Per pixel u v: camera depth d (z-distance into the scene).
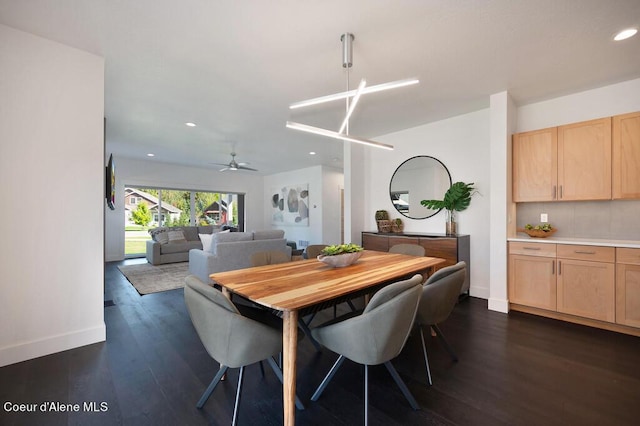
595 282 2.55
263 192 9.30
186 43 2.14
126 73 2.60
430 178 4.04
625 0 1.69
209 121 3.94
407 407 1.55
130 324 2.74
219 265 4.20
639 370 1.88
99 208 2.33
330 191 7.67
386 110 3.52
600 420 1.42
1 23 1.91
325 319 2.94
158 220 7.60
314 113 3.63
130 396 1.65
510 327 2.63
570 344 2.27
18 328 2.00
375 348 1.33
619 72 2.57
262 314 1.90
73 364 1.98
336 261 2.10
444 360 2.04
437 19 1.86
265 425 1.42
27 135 2.02
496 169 3.08
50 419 1.45
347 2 1.71
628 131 2.57
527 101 3.23
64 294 2.18
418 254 2.95
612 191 2.62
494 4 1.73
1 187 1.94
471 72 2.58
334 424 1.43
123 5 1.74
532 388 1.70
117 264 6.06
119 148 5.55
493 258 3.12
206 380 1.82
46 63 2.09
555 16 1.83
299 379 1.84
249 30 1.98
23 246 2.01
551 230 2.99
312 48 2.20
